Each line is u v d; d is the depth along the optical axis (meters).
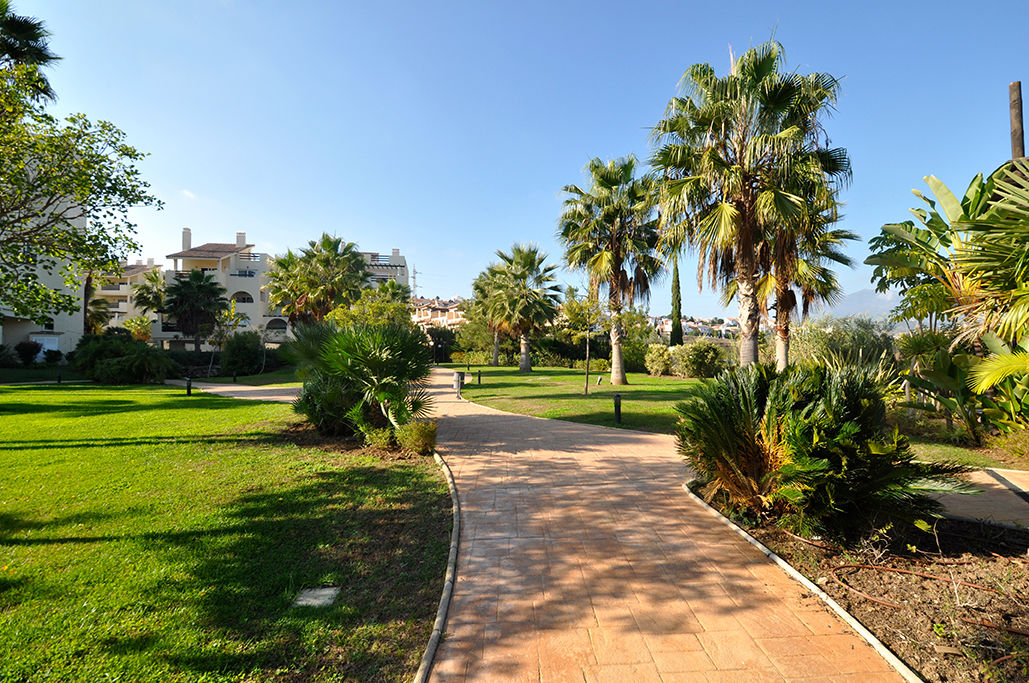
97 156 8.54
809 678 2.71
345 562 4.21
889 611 3.35
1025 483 6.20
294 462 7.55
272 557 4.29
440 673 2.78
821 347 15.95
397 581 3.88
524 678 2.73
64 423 11.38
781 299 14.32
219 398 17.73
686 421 5.60
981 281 6.44
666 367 28.56
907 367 11.27
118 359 24.77
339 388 9.39
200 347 44.91
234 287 50.22
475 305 44.16
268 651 2.99
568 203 19.56
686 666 2.82
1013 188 5.59
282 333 51.38
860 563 4.02
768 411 4.88
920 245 9.16
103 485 6.38
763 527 4.86
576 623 3.27
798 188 11.41
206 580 3.87
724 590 3.68
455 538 4.64
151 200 9.23
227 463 7.51
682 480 6.68
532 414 13.30
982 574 3.81
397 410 8.56
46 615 3.35
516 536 4.76
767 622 3.26
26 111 8.22
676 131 12.30
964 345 8.78
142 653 2.94
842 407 4.42
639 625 3.23
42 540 4.63
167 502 5.72
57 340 35.22
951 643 2.97
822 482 4.32
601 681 2.70
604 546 4.51
